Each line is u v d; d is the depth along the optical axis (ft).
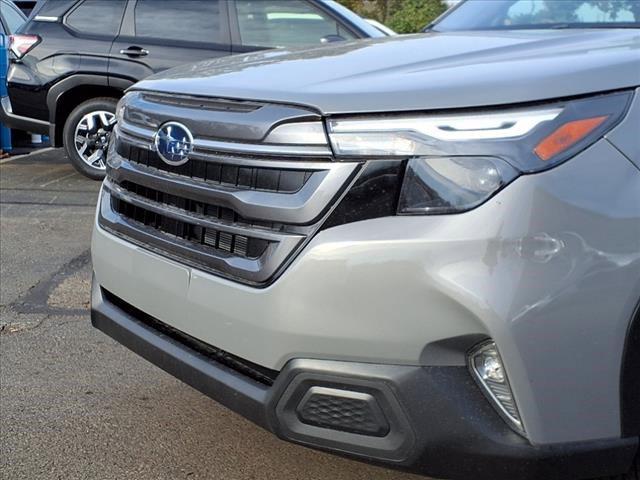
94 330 13.48
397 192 6.52
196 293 7.69
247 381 7.35
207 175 7.65
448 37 10.03
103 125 25.38
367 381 6.55
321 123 6.82
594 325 6.32
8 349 12.66
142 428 10.23
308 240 6.75
